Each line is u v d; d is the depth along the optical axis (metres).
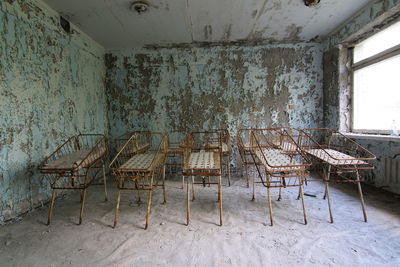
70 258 1.50
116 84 3.91
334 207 2.23
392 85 2.62
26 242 1.70
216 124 3.86
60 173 1.98
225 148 3.08
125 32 3.28
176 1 2.49
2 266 1.42
